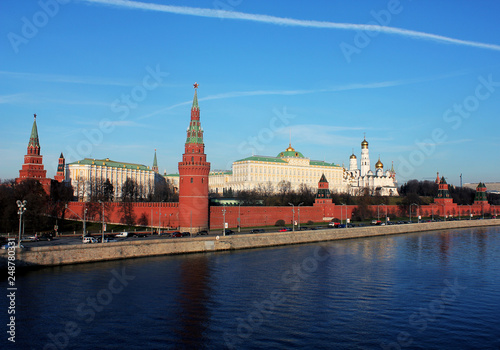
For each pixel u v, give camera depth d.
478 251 131.75
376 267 104.12
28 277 86.88
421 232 193.12
